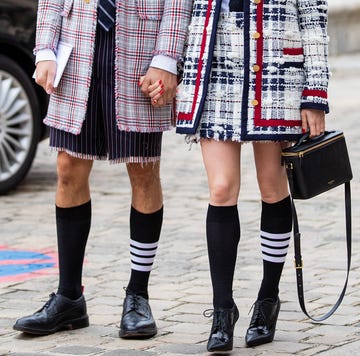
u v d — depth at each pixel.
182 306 9.87
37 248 12.54
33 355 8.35
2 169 15.59
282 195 8.66
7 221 14.01
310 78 8.23
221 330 8.23
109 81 8.72
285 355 8.28
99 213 14.36
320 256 11.68
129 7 8.74
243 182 16.31
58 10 8.84
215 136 8.23
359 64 37.22
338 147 8.36
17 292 10.53
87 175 9.07
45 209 14.74
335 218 13.66
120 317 9.55
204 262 11.62
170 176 17.05
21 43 15.74
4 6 15.54
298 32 8.30
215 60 8.27
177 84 8.72
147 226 9.05
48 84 8.70
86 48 8.70
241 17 8.21
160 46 8.60
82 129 8.79
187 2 8.59
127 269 11.38
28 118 15.88
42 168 18.09
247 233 12.94
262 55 8.21
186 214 14.18
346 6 41.62
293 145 8.34
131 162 8.84
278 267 8.68
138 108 8.78
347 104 25.98
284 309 9.66
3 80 15.58
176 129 8.41
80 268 9.18
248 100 8.20
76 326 9.16
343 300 9.94
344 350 8.37
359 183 15.86
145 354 8.35
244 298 10.07
